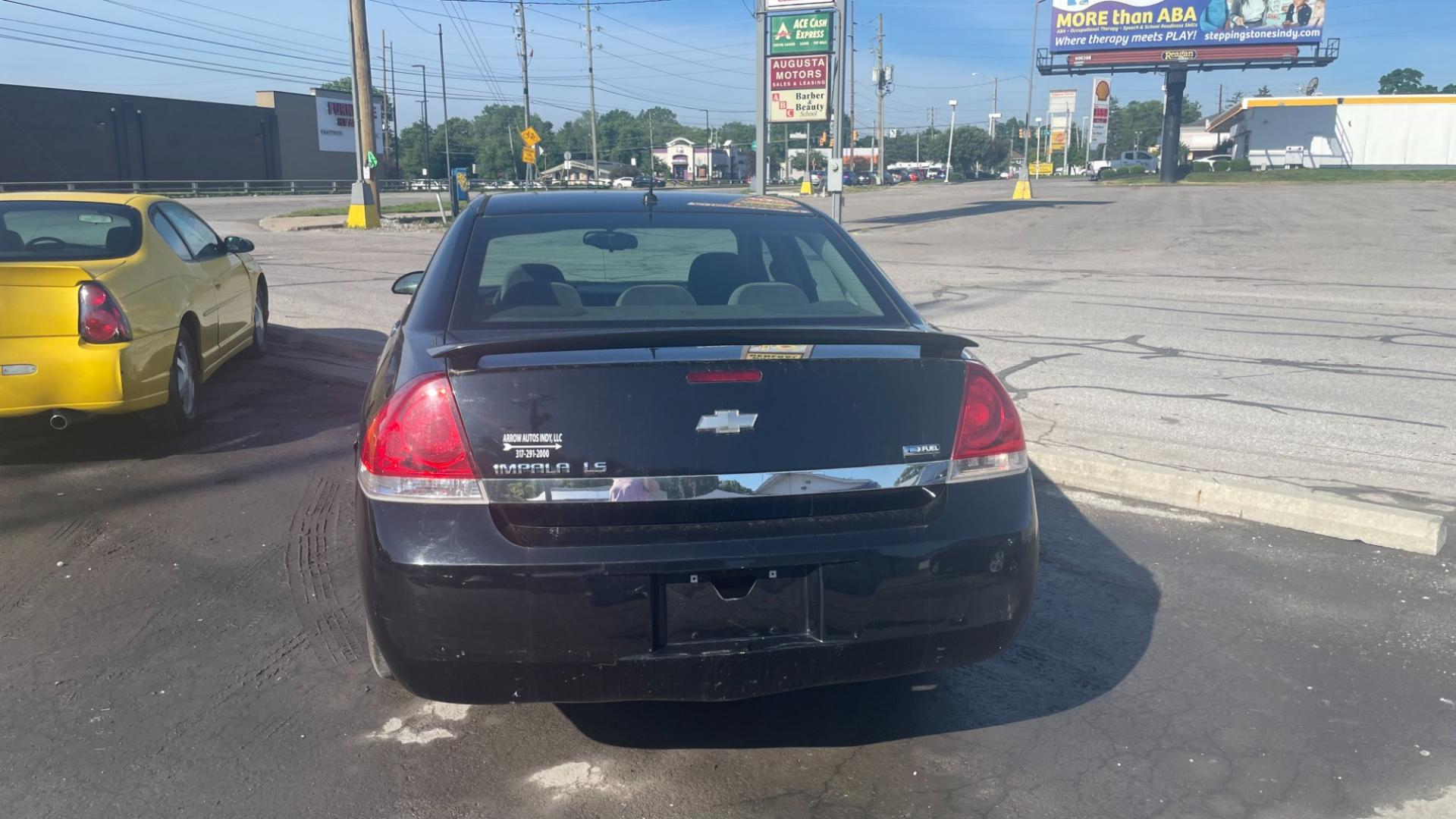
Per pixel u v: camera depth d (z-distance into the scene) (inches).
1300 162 2386.8
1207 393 303.9
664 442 108.7
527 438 108.0
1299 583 175.2
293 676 145.3
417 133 4252.0
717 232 157.8
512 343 110.5
